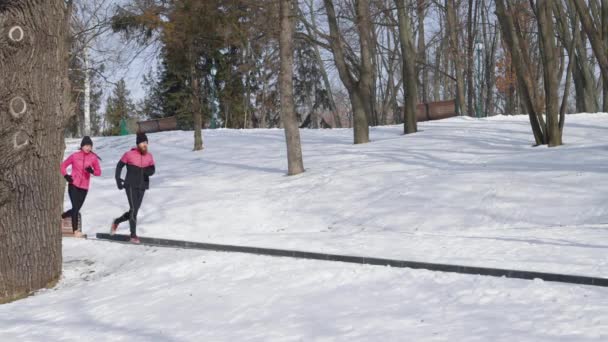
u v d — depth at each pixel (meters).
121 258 10.02
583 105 36.22
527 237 9.22
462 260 7.42
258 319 5.64
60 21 8.77
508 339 4.48
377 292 6.21
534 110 18.44
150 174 11.42
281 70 17.77
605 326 4.62
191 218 14.15
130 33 23.17
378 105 58.28
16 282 8.40
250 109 48.94
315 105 54.66
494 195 12.52
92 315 6.45
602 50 16.80
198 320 5.81
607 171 12.97
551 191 12.21
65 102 9.24
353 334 4.93
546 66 17.94
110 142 32.25
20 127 8.31
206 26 22.94
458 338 4.61
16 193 8.38
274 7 18.66
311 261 7.81
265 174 18.52
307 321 5.41
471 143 20.02
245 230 13.01
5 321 6.61
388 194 13.83
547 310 5.17
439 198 12.88
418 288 6.22
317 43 22.19
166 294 6.96
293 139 17.69
